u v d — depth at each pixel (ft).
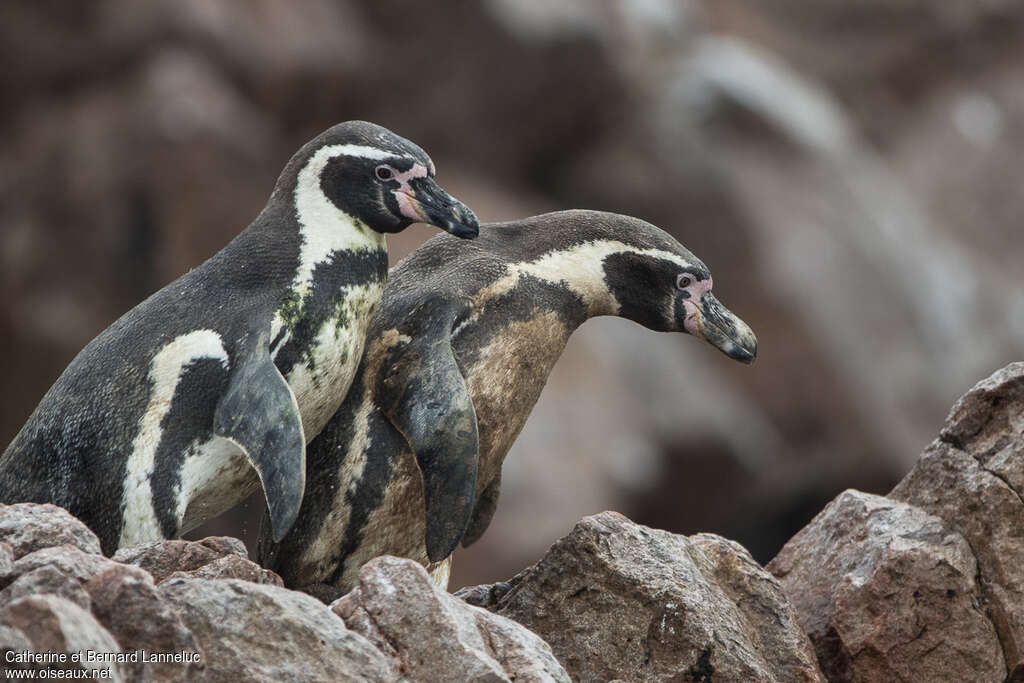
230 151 121.70
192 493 37.55
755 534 142.00
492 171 142.41
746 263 145.28
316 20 131.85
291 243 40.22
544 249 44.68
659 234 45.68
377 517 40.60
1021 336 156.46
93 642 27.20
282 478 35.42
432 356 40.11
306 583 41.09
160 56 124.16
